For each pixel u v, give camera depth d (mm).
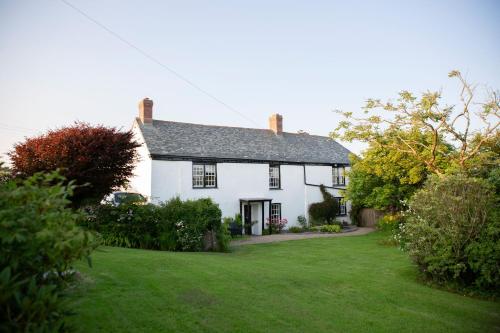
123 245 13961
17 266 3189
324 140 33375
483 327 6562
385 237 20062
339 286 8641
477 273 9141
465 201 9008
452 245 9172
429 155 17188
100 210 14500
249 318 6066
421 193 10156
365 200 23000
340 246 17312
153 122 24031
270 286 8109
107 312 5699
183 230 14734
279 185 27219
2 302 2850
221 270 9195
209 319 5859
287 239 20797
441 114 15055
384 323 6391
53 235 3135
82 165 13047
